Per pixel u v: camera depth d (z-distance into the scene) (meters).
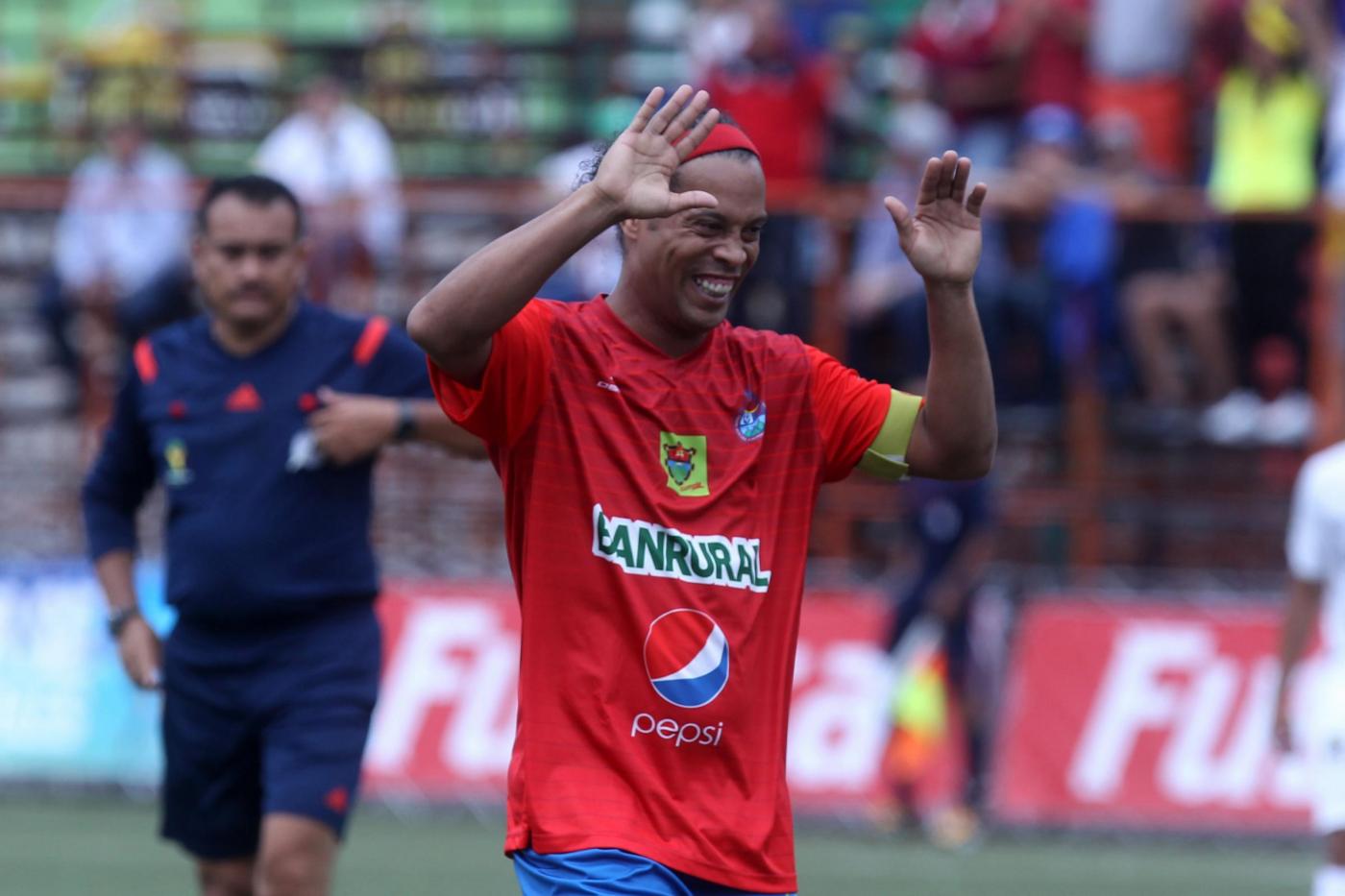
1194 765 36.53
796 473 14.55
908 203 38.81
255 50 49.84
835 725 37.03
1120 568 38.66
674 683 13.91
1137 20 44.12
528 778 13.91
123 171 40.94
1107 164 40.59
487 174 46.94
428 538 40.00
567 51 48.03
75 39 53.31
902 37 47.84
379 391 20.59
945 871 32.53
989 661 37.09
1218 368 38.44
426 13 50.25
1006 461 38.94
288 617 19.80
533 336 13.95
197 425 20.23
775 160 41.34
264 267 20.08
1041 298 38.44
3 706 39.09
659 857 13.64
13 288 41.09
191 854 20.50
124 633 20.92
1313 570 23.33
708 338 14.59
